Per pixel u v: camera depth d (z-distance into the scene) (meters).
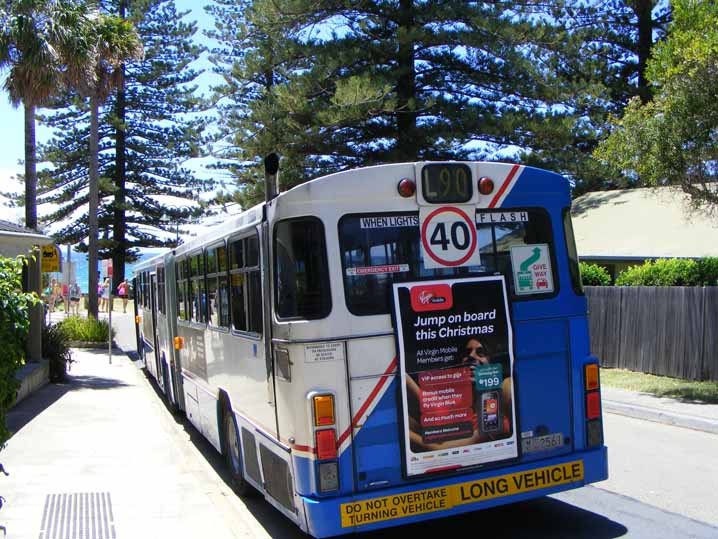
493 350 5.50
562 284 5.85
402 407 5.18
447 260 5.48
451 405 5.32
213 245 7.92
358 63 27.97
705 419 10.07
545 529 6.01
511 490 5.43
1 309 5.24
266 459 5.81
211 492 7.53
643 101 35.97
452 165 5.57
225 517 6.40
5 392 5.30
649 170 12.16
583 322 5.88
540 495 5.54
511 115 26.88
